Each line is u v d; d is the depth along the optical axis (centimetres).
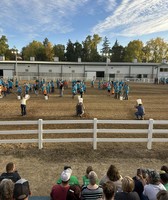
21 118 1594
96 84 4850
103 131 1012
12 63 6225
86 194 471
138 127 1374
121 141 1021
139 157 948
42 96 2847
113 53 12525
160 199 377
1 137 1150
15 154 955
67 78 6062
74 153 973
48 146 1041
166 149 1034
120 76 6494
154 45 11044
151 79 5816
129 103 2336
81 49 12144
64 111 1869
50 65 6412
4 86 2822
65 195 489
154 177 513
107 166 866
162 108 2109
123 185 445
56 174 800
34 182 745
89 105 2180
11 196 360
